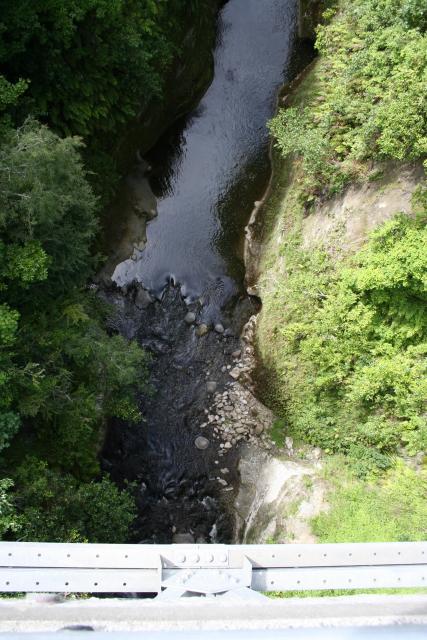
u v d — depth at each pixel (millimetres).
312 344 13516
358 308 12562
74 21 12039
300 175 15602
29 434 11844
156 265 16859
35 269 9797
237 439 15133
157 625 2578
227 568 3166
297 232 15281
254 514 13719
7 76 12172
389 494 11875
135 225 16922
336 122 14086
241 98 18172
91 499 11148
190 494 14672
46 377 11062
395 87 12133
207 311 16672
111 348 12070
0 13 10414
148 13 13672
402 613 2674
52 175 10031
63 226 11188
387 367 12047
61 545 3137
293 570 3219
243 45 18422
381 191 13180
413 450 12195
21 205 9539
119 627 2561
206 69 17812
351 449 13156
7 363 10055
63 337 11375
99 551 3139
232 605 2740
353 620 2605
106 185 14984
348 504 11945
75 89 12844
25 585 3096
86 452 12867
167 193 17531
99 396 12945
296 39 18219
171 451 15031
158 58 14484
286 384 14711
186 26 16016
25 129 10508
